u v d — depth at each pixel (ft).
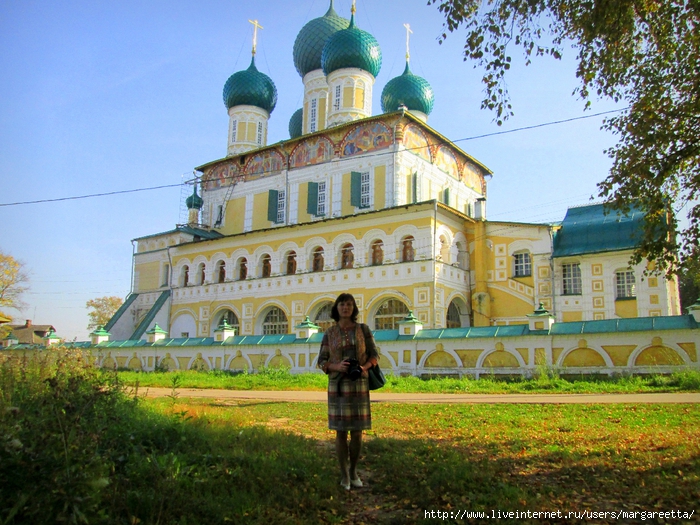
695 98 36.96
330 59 152.05
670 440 27.53
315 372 91.45
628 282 110.83
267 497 18.97
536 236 119.65
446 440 30.30
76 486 14.84
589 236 116.06
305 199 144.46
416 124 136.87
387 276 118.42
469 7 34.94
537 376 70.23
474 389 63.05
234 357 103.40
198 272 154.40
